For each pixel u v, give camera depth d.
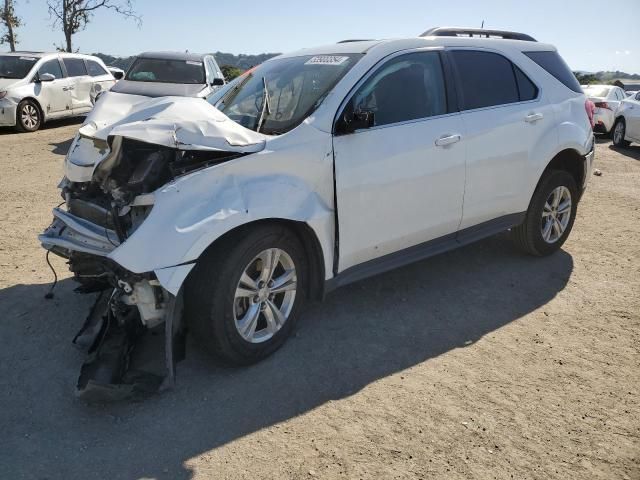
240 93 4.51
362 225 3.95
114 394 3.14
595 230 6.55
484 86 4.76
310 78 4.15
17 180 8.40
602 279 5.10
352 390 3.42
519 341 4.02
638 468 2.80
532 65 5.20
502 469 2.79
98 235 3.48
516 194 4.98
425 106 4.32
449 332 4.14
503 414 3.21
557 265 5.43
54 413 3.20
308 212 3.62
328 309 4.45
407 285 4.92
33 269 5.07
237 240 3.37
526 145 4.94
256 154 3.47
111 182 3.39
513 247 5.85
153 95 10.33
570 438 3.01
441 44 4.56
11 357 3.72
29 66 13.78
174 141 3.26
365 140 3.91
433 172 4.28
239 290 3.45
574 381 3.54
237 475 2.74
